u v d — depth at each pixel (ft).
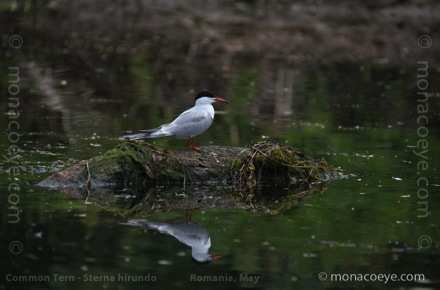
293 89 73.92
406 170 46.52
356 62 87.76
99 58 84.33
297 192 42.16
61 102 65.00
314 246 33.04
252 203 40.04
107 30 96.53
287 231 35.06
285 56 88.84
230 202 40.19
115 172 41.78
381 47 93.25
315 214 37.83
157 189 41.78
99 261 31.07
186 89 72.13
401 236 34.42
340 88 74.90
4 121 57.36
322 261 31.35
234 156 44.21
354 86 75.92
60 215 36.68
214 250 32.55
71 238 33.50
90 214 37.09
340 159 49.01
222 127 57.67
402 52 92.12
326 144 53.01
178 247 32.78
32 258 31.12
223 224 36.14
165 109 63.26
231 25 98.17
